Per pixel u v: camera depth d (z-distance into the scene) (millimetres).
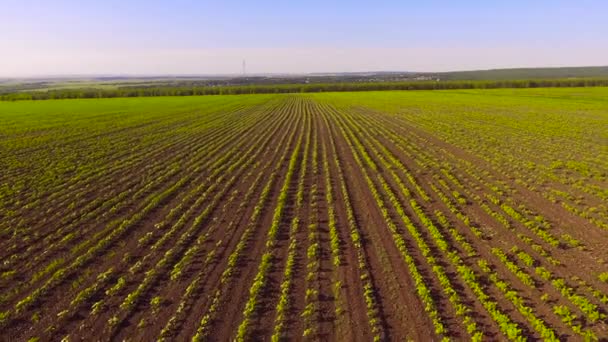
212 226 16438
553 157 27500
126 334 9750
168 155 31469
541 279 11586
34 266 13234
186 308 10711
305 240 14836
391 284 11625
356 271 12430
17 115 62500
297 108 76312
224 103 92500
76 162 28859
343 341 9328
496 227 15539
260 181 23297
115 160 29672
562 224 15602
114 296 11359
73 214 18000
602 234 14531
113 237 15398
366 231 15523
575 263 12430
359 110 68188
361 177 23656
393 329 9680
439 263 12766
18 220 17438
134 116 61406
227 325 9992
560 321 9711
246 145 35750
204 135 42031
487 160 27078
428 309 10312
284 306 10688
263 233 15602
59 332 9867
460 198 18844
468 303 10586
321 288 11539
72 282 12156
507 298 10719
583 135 36406
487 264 12555
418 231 15328
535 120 48000
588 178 22094
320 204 18875
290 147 34219
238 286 11758
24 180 23797
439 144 33688
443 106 70688
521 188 20594
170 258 13531
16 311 10648
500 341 9102
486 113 57250
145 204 19406
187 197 20406
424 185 21625
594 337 9008
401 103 80438
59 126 48688
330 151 32000
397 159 28203
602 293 10742
